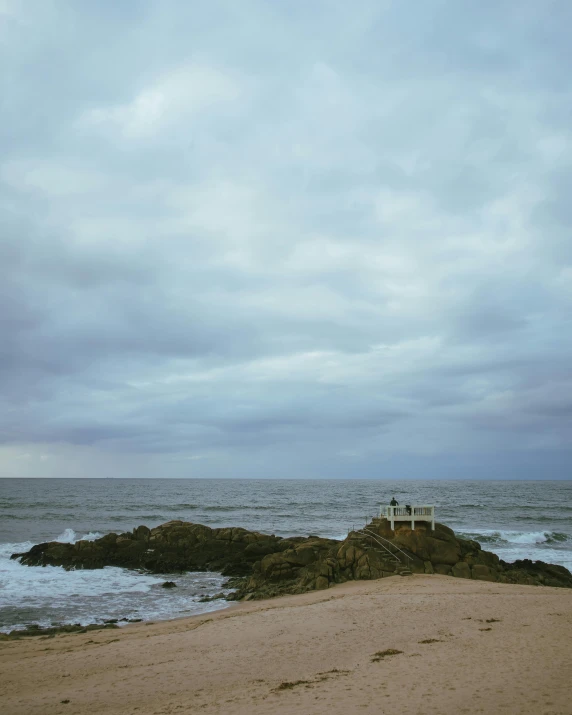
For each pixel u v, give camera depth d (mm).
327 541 38906
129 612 29188
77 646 20469
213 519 78625
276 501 120750
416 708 10891
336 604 24094
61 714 13055
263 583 34844
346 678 13711
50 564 41688
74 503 103125
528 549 50594
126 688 14805
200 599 31984
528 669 13125
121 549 45281
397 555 34438
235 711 11859
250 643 18672
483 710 10453
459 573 33406
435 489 196250
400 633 18484
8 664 18031
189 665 16578
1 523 67250
